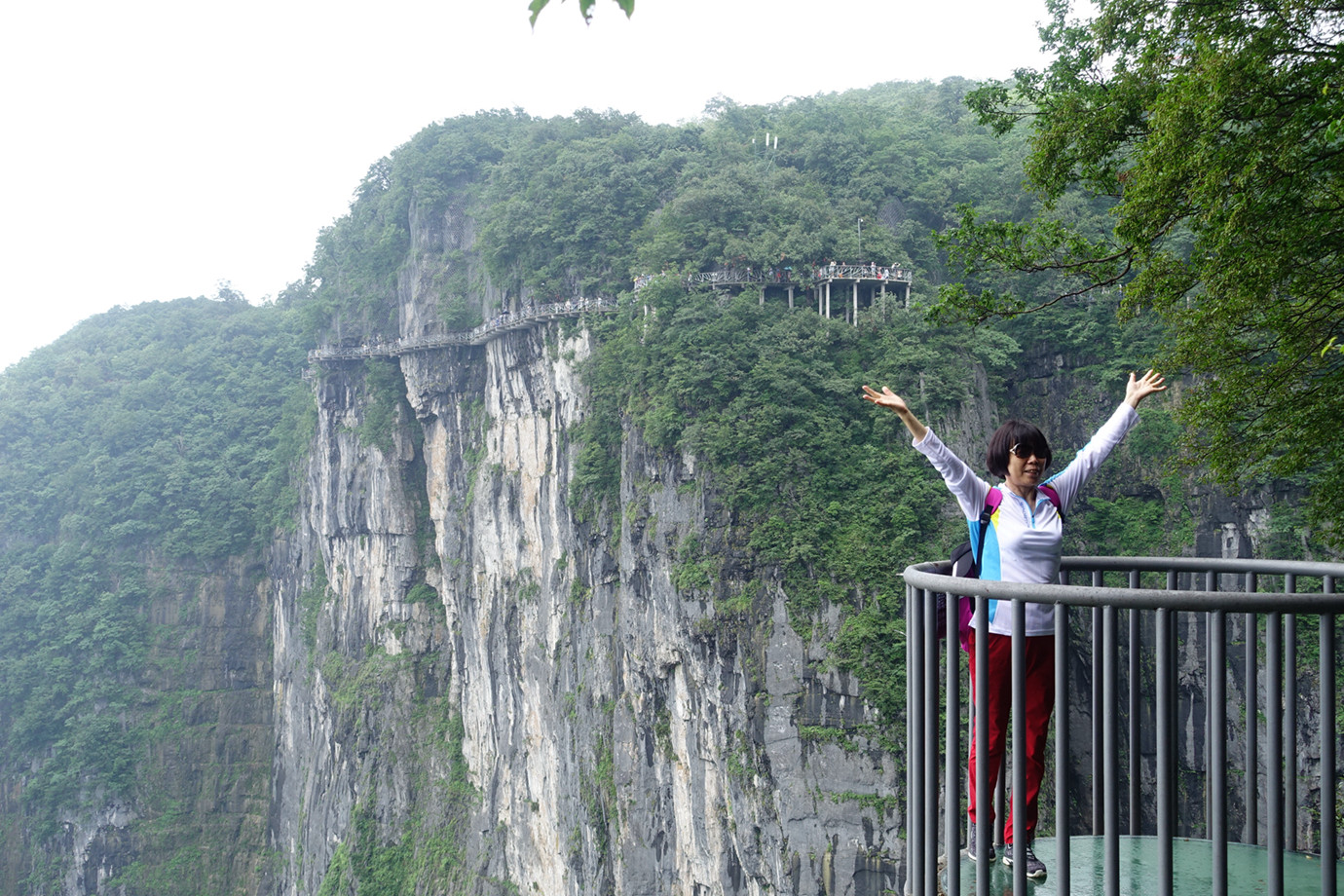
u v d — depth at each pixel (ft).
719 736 159.33
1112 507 174.70
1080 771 128.98
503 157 268.62
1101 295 185.06
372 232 296.30
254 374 390.21
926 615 17.10
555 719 212.23
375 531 286.46
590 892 191.21
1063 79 48.62
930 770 17.17
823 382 164.45
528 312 220.64
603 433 198.18
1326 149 36.24
